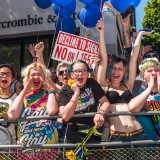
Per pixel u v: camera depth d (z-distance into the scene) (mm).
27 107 3912
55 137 3912
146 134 3926
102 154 3717
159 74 3953
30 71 3965
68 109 3604
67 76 4773
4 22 10000
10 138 4062
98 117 3611
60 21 5801
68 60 5121
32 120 3811
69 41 5148
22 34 9961
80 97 3799
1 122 3887
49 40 10016
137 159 3680
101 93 3869
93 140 3779
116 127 3855
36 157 3814
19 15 9859
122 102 3969
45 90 3984
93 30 8734
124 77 4375
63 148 3711
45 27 9602
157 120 3898
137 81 4977
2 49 10594
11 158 3869
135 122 3910
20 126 3895
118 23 10531
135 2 5297
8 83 4391
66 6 5594
